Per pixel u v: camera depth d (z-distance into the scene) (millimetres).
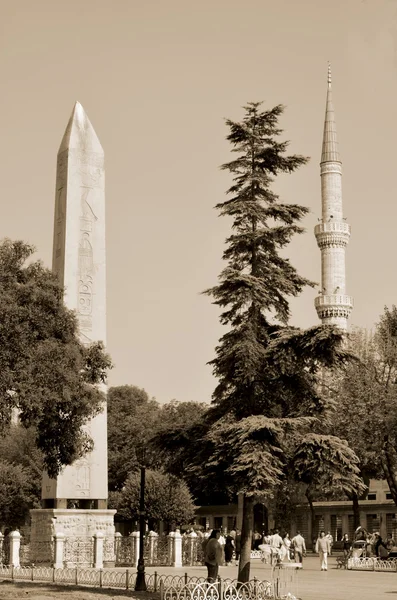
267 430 36688
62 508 59219
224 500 122250
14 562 59062
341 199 151625
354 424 70312
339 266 147250
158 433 40344
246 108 41594
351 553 69188
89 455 60062
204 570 58625
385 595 40656
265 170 41625
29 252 45344
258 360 38750
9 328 41844
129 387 134750
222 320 40188
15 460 114312
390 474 72250
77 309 57938
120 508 101750
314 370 39531
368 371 72250
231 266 40781
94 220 59688
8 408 41906
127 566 63281
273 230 39906
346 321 144250
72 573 52312
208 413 40062
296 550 65000
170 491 98688
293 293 40531
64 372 42594
